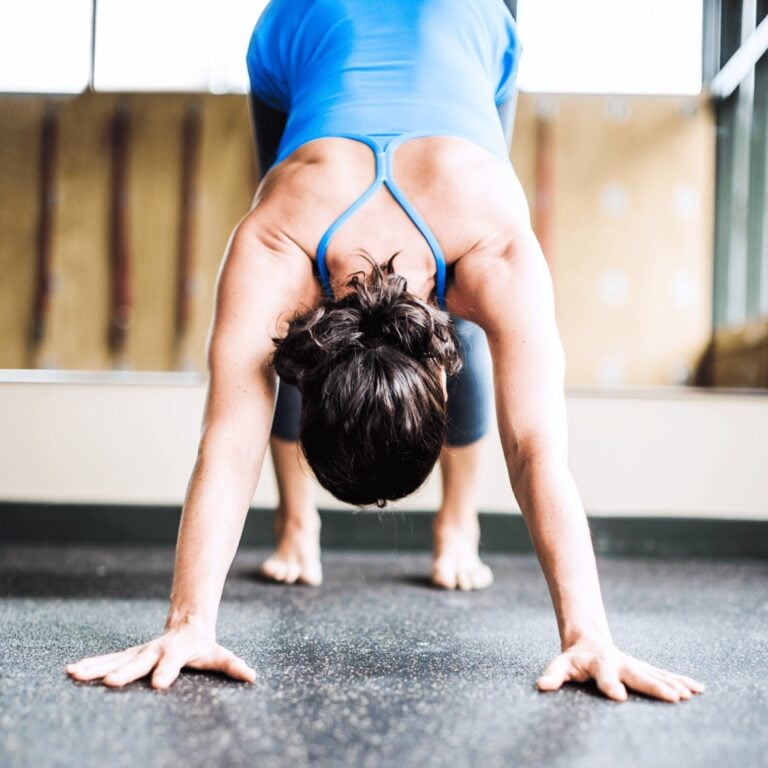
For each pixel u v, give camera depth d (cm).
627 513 232
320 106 110
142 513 237
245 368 94
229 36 336
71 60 334
